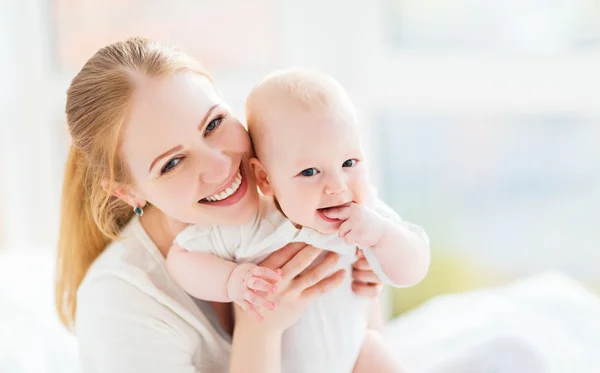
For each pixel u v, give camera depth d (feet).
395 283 3.42
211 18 7.18
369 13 6.77
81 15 7.32
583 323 5.15
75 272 3.87
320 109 3.10
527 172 7.15
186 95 3.08
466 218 7.37
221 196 3.22
